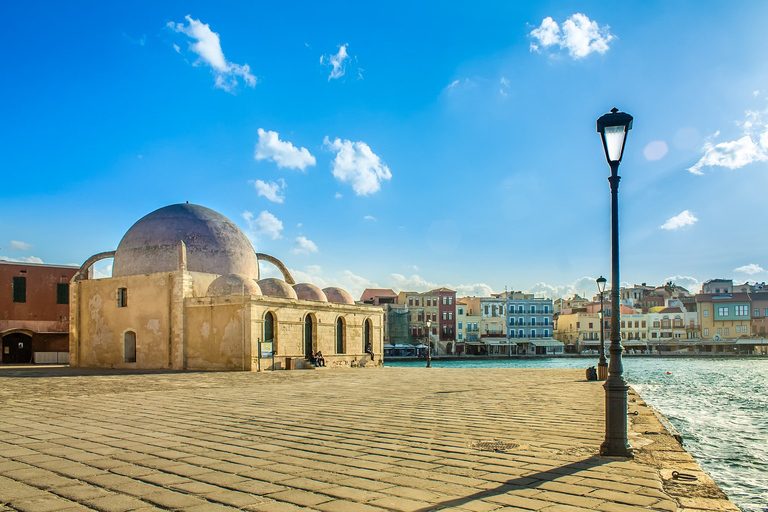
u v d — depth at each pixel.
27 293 54.19
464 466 8.68
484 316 118.69
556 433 11.74
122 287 43.12
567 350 126.88
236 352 38.06
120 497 6.95
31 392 21.70
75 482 7.68
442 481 7.76
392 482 7.70
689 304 134.75
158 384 25.80
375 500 6.83
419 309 112.00
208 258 44.12
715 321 126.00
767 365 91.31
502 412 15.31
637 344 127.25
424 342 111.44
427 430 12.16
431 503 6.71
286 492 7.17
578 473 8.23
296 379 29.64
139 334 41.75
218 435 11.57
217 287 40.56
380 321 53.84
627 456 9.36
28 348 54.88
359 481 7.75
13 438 11.25
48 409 16.20
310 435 11.55
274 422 13.45
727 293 128.88
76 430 12.27
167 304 40.62
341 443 10.64
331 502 6.75
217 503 6.71
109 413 15.23
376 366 52.38
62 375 32.50
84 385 25.19
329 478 7.92
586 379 29.95
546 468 8.55
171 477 7.97
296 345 42.34
